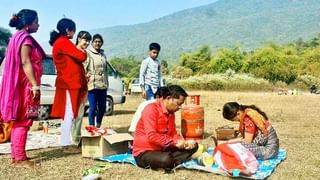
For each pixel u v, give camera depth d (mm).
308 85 25656
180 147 3301
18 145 3422
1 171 3291
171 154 3260
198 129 4594
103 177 3115
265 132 3574
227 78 23703
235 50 31906
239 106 3631
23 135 3438
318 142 4664
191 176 3139
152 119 3271
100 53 4785
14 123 3434
